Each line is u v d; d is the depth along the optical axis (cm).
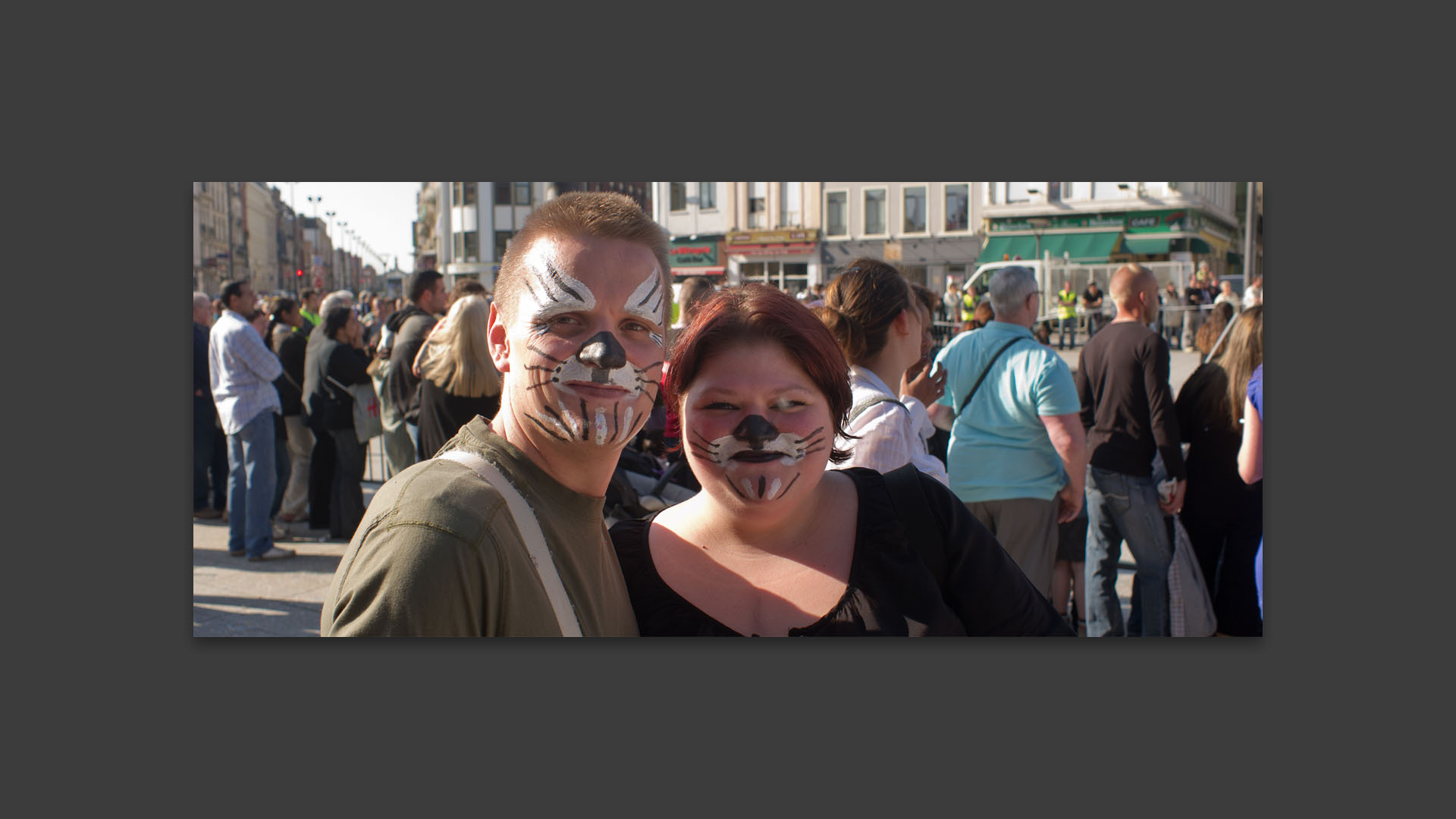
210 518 720
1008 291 387
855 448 227
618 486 401
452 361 463
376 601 131
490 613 137
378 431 650
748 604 175
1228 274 2994
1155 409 400
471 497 140
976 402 388
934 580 178
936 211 2806
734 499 168
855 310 257
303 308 1212
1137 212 2591
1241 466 364
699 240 3042
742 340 167
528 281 150
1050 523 384
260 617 474
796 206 2944
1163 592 406
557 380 147
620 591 170
